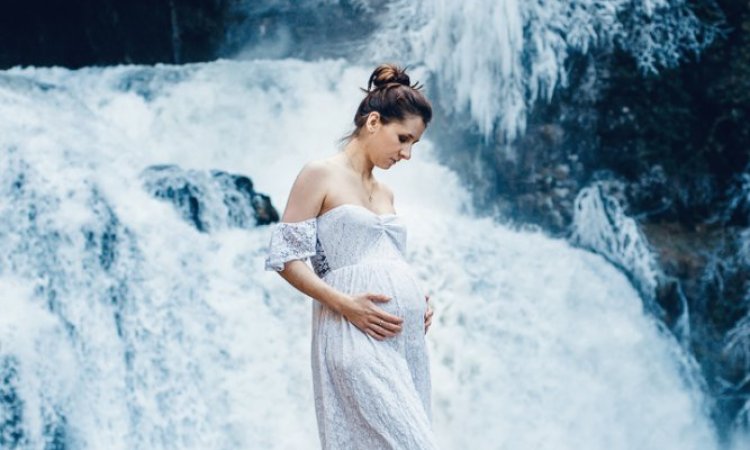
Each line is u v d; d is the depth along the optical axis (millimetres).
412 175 9180
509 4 9367
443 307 7859
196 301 7133
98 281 6965
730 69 9609
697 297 9273
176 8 10266
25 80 8125
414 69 9594
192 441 6566
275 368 6980
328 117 9281
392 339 2553
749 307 9305
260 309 7238
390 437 2461
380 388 2480
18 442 6074
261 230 7777
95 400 6453
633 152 9516
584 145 9500
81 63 9969
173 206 7562
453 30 9492
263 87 9180
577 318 8500
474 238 8586
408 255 8039
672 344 8977
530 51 9430
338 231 2594
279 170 8898
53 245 6969
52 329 6578
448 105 9461
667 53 9562
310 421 6891
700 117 9570
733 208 9508
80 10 9867
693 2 9648
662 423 8469
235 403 6746
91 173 7527
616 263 9281
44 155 7430
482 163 9414
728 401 9109
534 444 7613
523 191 9414
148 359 6785
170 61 10391
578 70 9508
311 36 10102
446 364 7566
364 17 9945
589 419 7996
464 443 7316
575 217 9383
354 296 2533
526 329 8141
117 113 8586
